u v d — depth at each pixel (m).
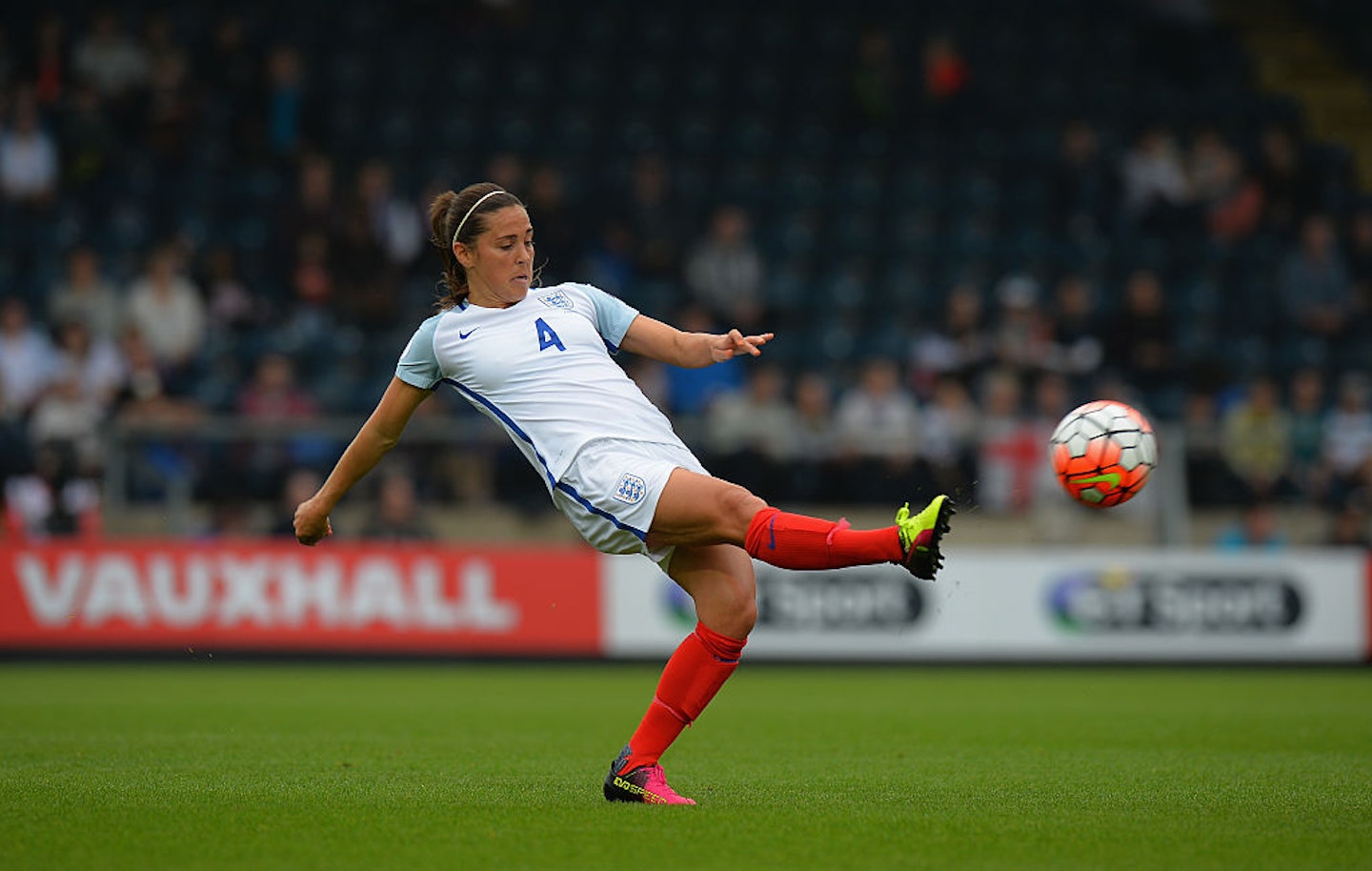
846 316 63.00
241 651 46.53
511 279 18.86
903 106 72.69
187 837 16.50
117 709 33.41
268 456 46.75
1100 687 41.31
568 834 16.64
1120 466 19.22
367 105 70.62
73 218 60.50
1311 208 69.75
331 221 58.00
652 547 18.28
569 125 71.31
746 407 49.28
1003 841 16.41
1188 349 62.06
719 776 22.39
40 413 45.84
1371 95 81.81
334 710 33.50
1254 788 20.94
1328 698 37.97
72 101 61.66
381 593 47.09
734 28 76.94
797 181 70.06
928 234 68.19
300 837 16.48
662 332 19.64
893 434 48.56
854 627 48.09
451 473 47.69
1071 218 68.25
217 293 56.28
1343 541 49.28
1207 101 76.56
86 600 46.16
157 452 46.38
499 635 47.34
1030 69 77.44
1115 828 17.27
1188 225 68.19
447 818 17.73
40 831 16.86
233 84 64.06
